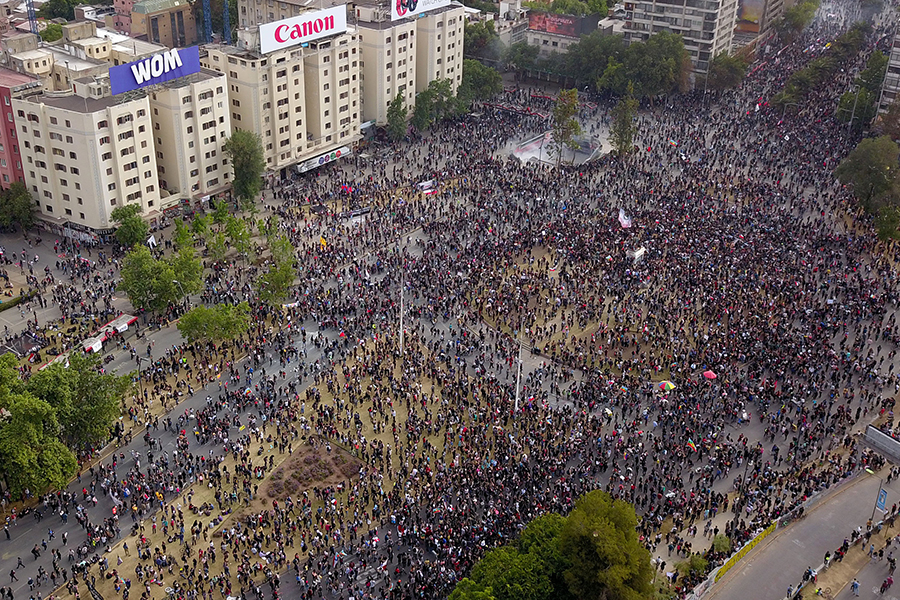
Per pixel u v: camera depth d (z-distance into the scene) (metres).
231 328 142.00
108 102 175.62
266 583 105.44
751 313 155.75
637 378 141.12
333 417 133.00
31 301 160.12
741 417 132.25
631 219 190.12
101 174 174.75
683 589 103.62
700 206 198.25
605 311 159.88
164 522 111.75
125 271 152.25
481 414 133.00
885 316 160.38
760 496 117.62
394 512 114.19
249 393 134.62
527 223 190.88
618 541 92.31
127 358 145.75
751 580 107.00
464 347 148.88
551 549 97.44
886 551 111.62
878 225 185.12
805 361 142.62
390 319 156.00
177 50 184.88
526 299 161.88
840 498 120.56
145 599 101.75
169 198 190.50
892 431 130.12
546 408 133.38
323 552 108.88
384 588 103.75
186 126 188.88
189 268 153.88
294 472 122.38
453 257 177.12
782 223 190.12
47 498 114.81
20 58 192.88
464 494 115.44
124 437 127.12
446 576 102.56
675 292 163.50
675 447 125.38
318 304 158.62
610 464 124.19
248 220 187.62
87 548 108.62
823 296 163.62
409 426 129.75
